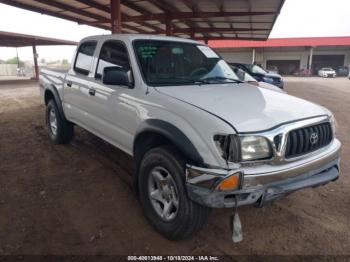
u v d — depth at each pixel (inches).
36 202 141.9
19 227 122.1
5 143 230.1
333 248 113.3
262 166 98.7
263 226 127.1
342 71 1747.0
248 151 96.2
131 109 132.9
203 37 919.0
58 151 211.6
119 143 149.8
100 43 168.4
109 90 149.1
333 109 433.7
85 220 128.2
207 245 114.2
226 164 95.7
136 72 134.9
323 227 126.8
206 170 96.8
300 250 112.1
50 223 125.4
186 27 719.1
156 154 114.1
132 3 443.5
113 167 184.7
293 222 130.3
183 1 427.2
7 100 483.8
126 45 145.7
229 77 162.9
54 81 213.9
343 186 166.7
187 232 109.0
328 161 116.9
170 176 111.3
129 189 156.7
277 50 1916.8
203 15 491.2
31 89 710.5
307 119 110.4
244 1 410.3
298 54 1898.4
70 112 196.4
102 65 162.1
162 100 118.2
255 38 890.7
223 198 95.7
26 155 203.0
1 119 321.4
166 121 112.7
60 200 144.2
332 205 145.5
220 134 96.3
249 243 115.8
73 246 111.5
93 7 435.5
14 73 1689.2
